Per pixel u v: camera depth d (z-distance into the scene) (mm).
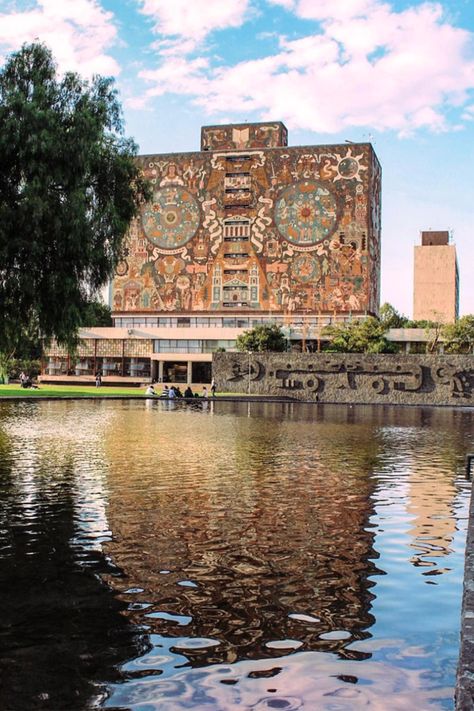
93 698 6203
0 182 19375
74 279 19578
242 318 108438
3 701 6129
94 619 8031
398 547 11289
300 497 15469
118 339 103562
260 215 108500
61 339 20750
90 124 20375
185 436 29422
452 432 32625
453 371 60406
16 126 19078
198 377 103875
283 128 114312
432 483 17484
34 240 18469
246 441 27562
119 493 15695
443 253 148250
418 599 8781
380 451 24531
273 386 65250
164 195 111375
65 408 49094
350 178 106000
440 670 6770
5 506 14172
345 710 5977
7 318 19938
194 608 8406
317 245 106562
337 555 10773
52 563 10211
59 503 14523
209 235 109812
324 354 63812
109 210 21078
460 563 10383
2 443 25891
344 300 105375
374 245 111188
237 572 9852
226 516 13438
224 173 109750
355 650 7223
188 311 110000
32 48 21359
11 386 78625
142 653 7117
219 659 7000
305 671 6730
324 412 48344
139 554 10711
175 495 15531
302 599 8750
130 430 32000
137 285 111562
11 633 7617
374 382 62094
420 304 148625
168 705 6070
